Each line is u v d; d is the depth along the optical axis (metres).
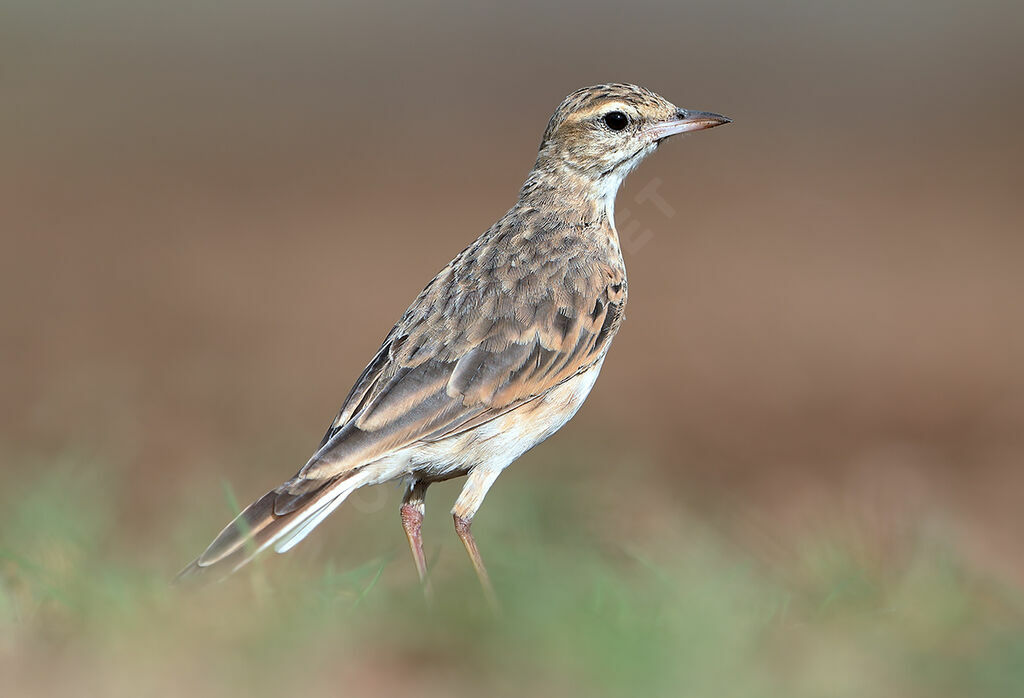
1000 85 47.66
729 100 45.34
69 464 10.44
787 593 7.05
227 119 43.84
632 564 8.44
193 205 33.66
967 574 7.32
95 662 5.72
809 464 16.50
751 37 53.62
